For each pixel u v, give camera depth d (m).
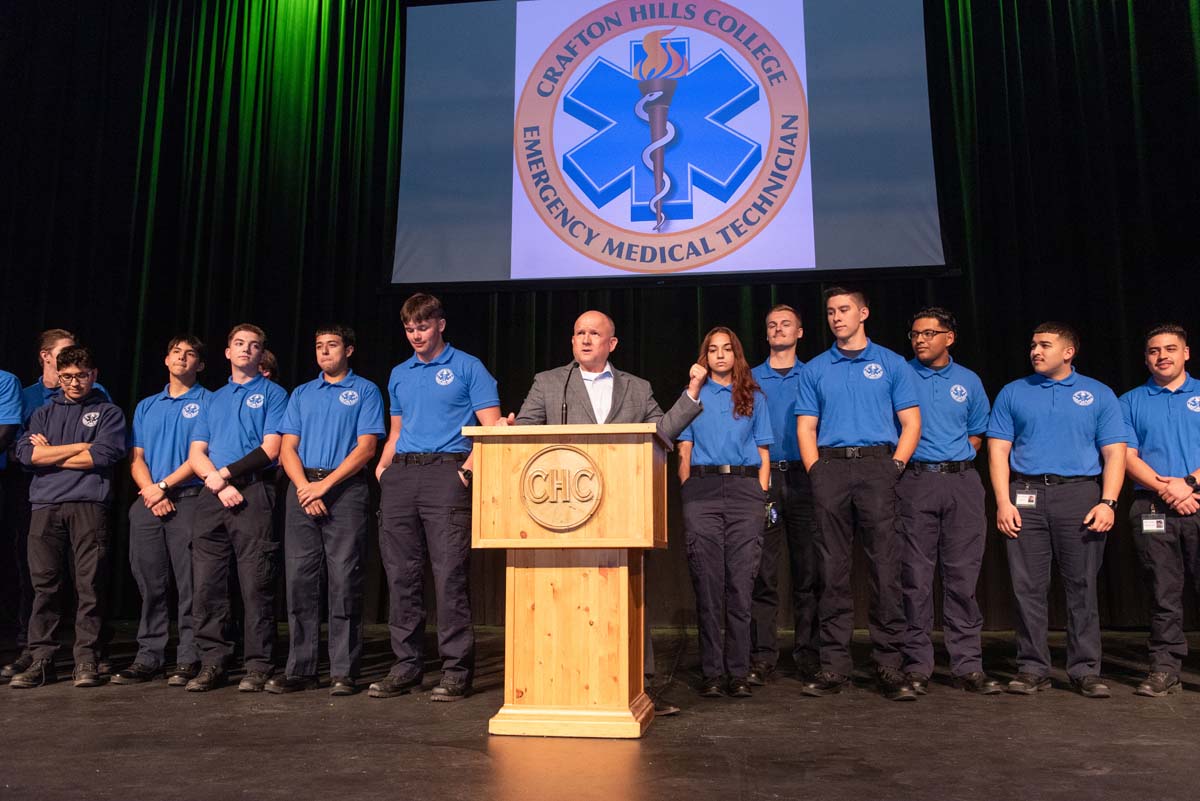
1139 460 3.15
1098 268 4.81
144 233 5.72
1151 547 3.07
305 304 5.57
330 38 5.76
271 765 2.02
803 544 3.52
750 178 4.90
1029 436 3.15
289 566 3.10
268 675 3.10
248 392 3.31
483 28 5.30
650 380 5.14
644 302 5.20
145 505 3.33
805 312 5.06
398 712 2.65
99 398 3.33
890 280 4.82
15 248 5.66
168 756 2.10
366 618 5.14
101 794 1.79
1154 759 2.07
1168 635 3.00
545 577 2.43
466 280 5.07
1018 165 4.98
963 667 3.04
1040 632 3.05
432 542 2.96
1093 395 3.11
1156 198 4.83
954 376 3.26
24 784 1.86
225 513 3.14
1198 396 3.18
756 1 5.04
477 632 4.79
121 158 5.80
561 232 5.03
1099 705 2.75
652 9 5.14
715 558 2.97
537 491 2.40
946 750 2.16
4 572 5.12
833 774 1.94
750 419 3.03
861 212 4.79
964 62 5.07
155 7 5.93
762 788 1.83
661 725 2.46
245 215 5.69
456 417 3.04
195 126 5.80
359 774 1.94
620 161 5.03
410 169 5.22
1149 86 4.91
